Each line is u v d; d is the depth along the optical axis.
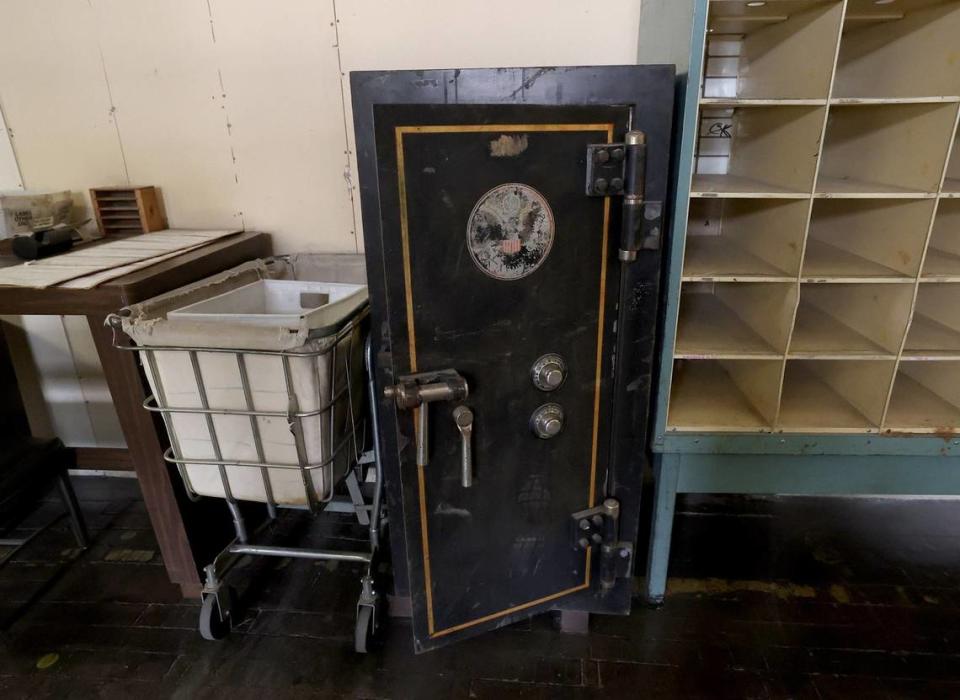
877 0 1.29
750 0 1.25
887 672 1.44
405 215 1.04
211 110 1.83
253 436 1.33
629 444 1.34
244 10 1.72
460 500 1.26
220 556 1.56
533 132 1.04
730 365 1.80
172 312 1.30
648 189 1.15
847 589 1.71
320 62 1.75
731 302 1.83
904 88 1.41
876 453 1.49
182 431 1.37
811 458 1.51
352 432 1.49
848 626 1.58
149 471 1.52
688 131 1.23
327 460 1.35
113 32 1.78
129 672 1.48
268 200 1.91
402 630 1.60
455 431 1.21
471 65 1.72
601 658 1.50
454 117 1.00
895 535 1.93
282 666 1.50
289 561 1.86
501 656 1.51
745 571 1.78
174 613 1.67
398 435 1.18
